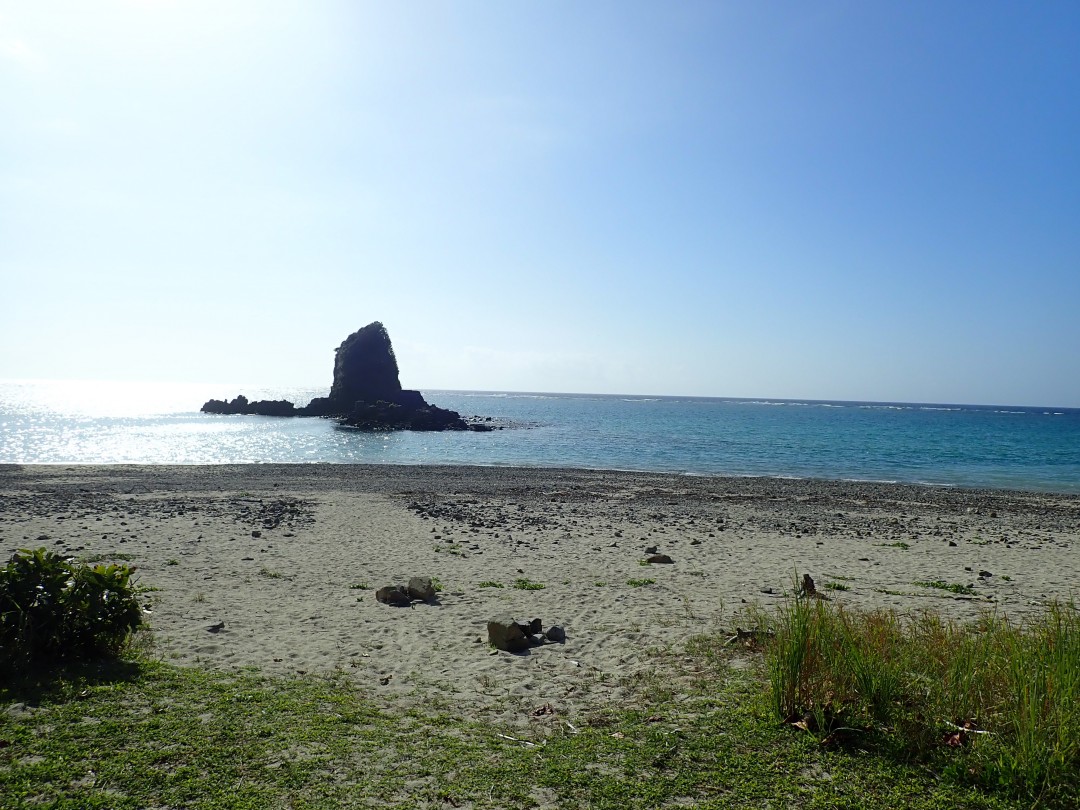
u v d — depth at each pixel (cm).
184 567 1287
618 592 1188
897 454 5328
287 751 518
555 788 473
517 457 4800
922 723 544
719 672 736
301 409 9925
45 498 2275
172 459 4438
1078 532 2066
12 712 554
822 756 516
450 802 452
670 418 11456
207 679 677
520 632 852
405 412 7988
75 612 697
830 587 1248
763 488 3091
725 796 463
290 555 1452
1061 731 475
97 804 429
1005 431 8950
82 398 17238
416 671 757
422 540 1678
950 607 1109
